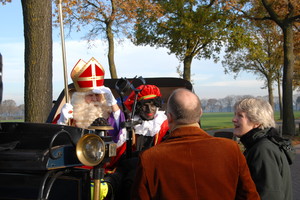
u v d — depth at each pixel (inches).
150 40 652.1
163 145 85.0
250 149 102.7
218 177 81.6
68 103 131.6
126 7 461.1
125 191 116.1
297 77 1262.3
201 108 90.4
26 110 184.4
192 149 83.4
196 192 80.4
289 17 633.6
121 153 135.6
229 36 658.8
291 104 620.1
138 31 629.9
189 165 81.7
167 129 153.0
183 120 87.0
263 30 826.8
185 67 676.7
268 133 105.7
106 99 138.5
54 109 171.8
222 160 83.0
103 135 101.0
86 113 138.2
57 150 87.8
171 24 615.8
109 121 137.3
